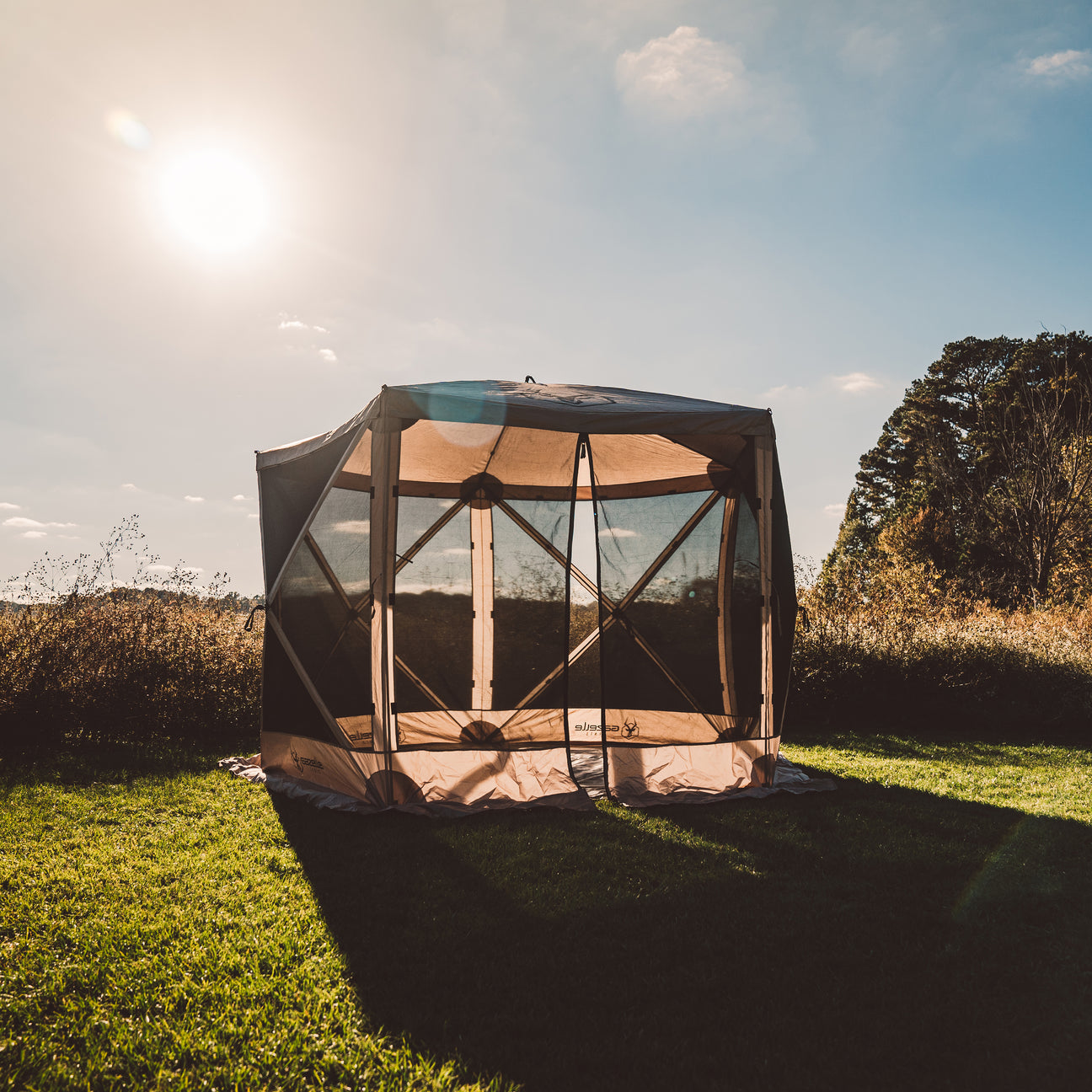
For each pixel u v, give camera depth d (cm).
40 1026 257
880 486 3991
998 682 1002
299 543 618
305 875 400
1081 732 930
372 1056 245
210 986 282
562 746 595
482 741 586
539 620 622
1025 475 2452
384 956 310
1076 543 2333
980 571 2447
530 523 639
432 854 436
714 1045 257
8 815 486
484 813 525
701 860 436
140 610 811
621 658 643
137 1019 262
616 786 591
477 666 666
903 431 3541
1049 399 2575
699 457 683
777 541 612
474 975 296
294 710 611
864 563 1962
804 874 416
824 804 563
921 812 541
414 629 600
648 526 655
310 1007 271
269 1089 229
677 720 628
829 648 987
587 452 667
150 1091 227
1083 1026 271
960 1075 245
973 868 430
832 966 312
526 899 374
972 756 779
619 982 295
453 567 625
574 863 428
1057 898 387
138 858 417
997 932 347
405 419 532
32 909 345
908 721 970
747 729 612
